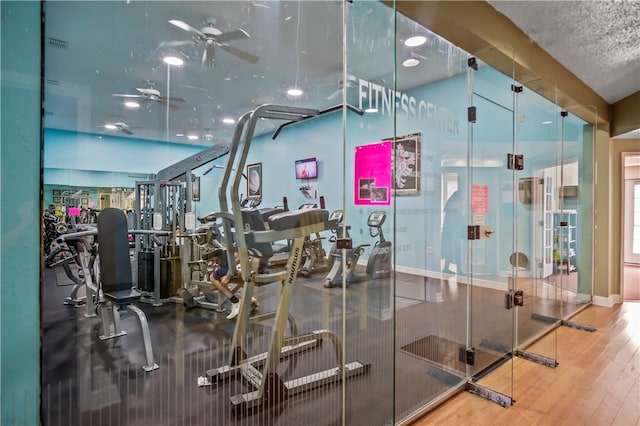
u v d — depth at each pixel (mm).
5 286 979
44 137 1062
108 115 3631
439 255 2766
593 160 4324
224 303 2352
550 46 2822
